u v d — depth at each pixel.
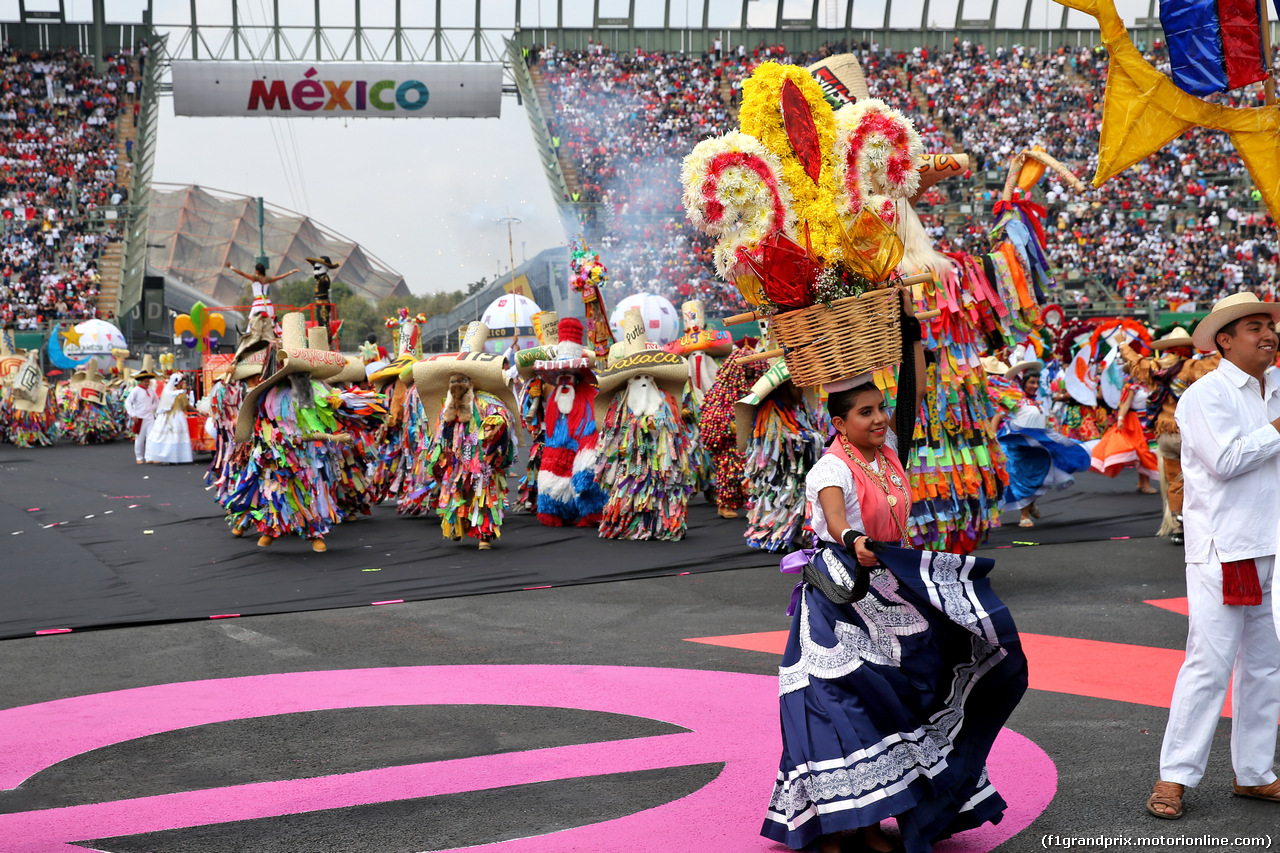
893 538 3.88
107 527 12.34
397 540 11.23
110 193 41.41
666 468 10.88
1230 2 5.43
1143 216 38.31
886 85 45.25
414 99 40.62
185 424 21.61
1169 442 10.22
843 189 4.35
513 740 4.96
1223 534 3.95
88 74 44.66
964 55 47.00
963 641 3.69
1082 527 11.32
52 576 9.37
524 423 12.90
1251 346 4.02
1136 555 9.64
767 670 6.14
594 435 11.74
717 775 4.43
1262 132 5.49
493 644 6.88
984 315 8.12
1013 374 12.45
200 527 12.26
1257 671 4.03
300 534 10.68
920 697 3.62
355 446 12.70
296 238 60.31
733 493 12.27
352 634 7.20
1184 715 3.95
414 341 13.59
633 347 11.27
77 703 5.68
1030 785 4.24
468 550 10.51
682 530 10.90
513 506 13.87
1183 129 5.52
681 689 5.75
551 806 4.13
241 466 10.83
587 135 42.44
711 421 11.52
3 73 43.62
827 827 3.46
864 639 3.61
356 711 5.45
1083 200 38.84
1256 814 3.94
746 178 4.30
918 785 3.52
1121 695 5.46
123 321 38.72
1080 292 36.22
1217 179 38.81
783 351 4.27
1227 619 3.94
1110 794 4.14
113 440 29.25
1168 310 33.53
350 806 4.18
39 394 27.02
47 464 21.62
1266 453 3.87
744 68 46.12
